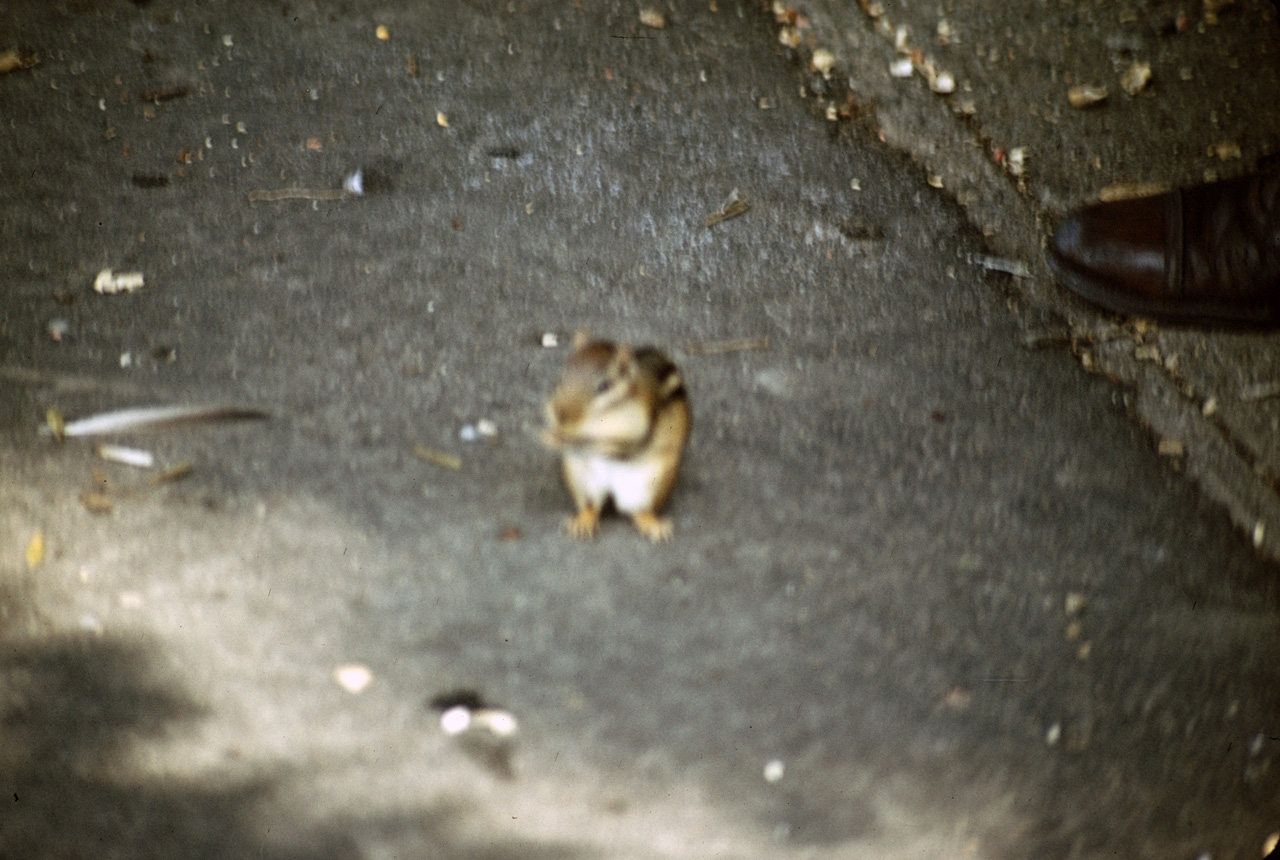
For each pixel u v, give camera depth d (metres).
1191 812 3.90
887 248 6.50
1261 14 8.09
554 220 6.53
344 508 4.77
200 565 4.48
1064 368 5.85
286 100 7.36
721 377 5.57
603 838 3.68
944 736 4.07
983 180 6.95
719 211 6.66
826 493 5.01
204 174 6.73
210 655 4.15
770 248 6.44
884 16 8.05
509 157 6.96
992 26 7.98
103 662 4.09
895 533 4.85
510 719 4.02
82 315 5.71
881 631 4.43
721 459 5.13
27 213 6.34
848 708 4.14
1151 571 4.81
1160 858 3.76
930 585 4.64
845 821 3.79
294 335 5.67
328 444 5.07
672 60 7.83
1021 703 4.21
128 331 5.63
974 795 3.90
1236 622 4.62
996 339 5.98
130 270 6.02
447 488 4.90
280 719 3.96
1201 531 5.05
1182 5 8.15
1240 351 5.96
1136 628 4.55
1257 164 6.96
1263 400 5.66
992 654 4.39
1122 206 6.17
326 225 6.40
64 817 3.60
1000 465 5.24
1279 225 5.86
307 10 8.20
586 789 3.82
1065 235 6.23
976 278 6.37
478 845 3.63
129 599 4.33
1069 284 6.23
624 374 4.46
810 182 6.92
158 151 6.88
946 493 5.07
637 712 4.07
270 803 3.70
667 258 6.32
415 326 5.76
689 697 4.14
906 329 5.98
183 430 5.08
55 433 5.02
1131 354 5.94
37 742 3.81
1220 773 4.04
